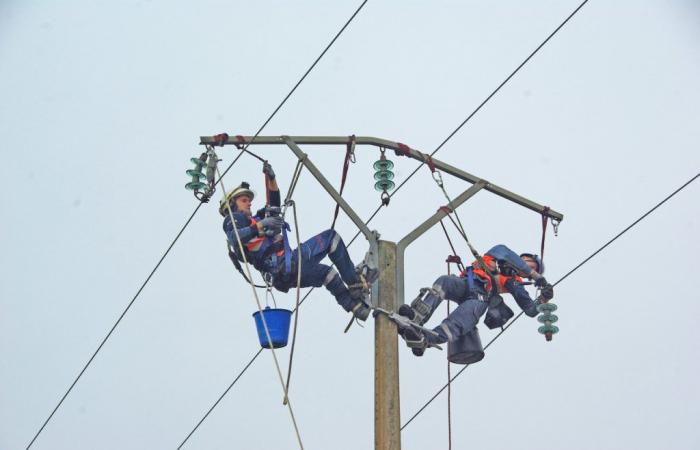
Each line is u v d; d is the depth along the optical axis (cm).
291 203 1402
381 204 1455
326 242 1388
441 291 1472
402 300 1405
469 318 1483
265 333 1370
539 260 1612
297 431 1283
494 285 1521
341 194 1419
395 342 1373
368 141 1444
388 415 1323
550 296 1545
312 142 1433
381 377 1346
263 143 1426
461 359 1526
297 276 1384
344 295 1395
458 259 1555
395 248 1432
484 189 1543
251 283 1367
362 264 1399
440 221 1480
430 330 1428
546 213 1608
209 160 1440
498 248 1550
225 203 1440
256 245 1379
